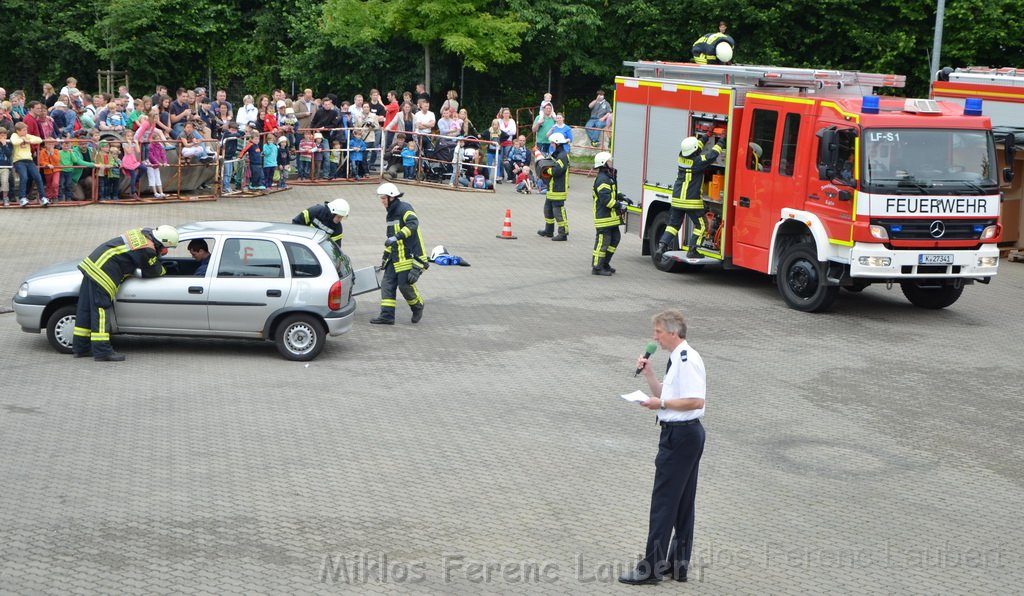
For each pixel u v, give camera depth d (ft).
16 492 28.40
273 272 42.50
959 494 30.73
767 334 48.98
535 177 95.25
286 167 85.97
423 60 122.93
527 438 34.09
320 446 32.76
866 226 49.01
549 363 43.34
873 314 53.57
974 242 50.29
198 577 23.58
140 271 42.14
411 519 27.27
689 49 122.21
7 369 40.11
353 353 44.24
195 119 80.07
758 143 55.31
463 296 55.21
